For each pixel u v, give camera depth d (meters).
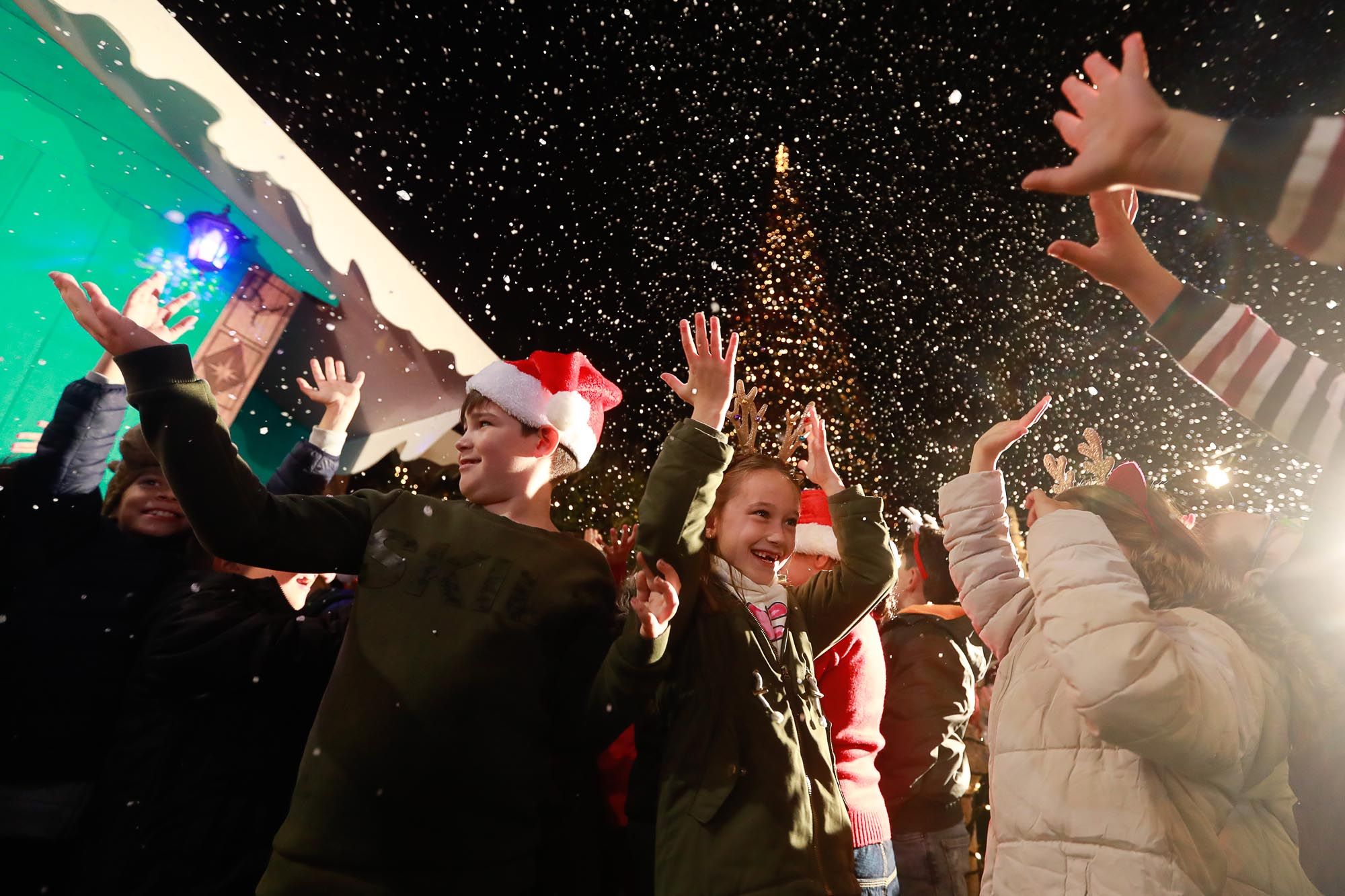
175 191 2.57
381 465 3.65
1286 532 1.40
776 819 1.25
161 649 1.55
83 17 2.18
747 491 1.59
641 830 1.42
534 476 1.62
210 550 1.31
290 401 3.19
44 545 1.63
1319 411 1.02
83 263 2.42
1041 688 1.23
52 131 2.31
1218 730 1.02
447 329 3.26
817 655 1.65
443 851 1.23
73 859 1.54
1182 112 0.51
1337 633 1.05
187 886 1.49
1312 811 1.05
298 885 1.20
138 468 1.85
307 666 1.64
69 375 2.40
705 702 1.35
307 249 2.79
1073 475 1.69
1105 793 1.10
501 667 1.31
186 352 1.33
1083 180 0.53
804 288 7.38
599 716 1.31
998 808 1.23
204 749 1.56
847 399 7.41
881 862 1.67
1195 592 1.25
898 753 2.02
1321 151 0.46
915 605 2.46
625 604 1.78
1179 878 1.03
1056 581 1.12
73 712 1.58
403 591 1.39
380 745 1.25
